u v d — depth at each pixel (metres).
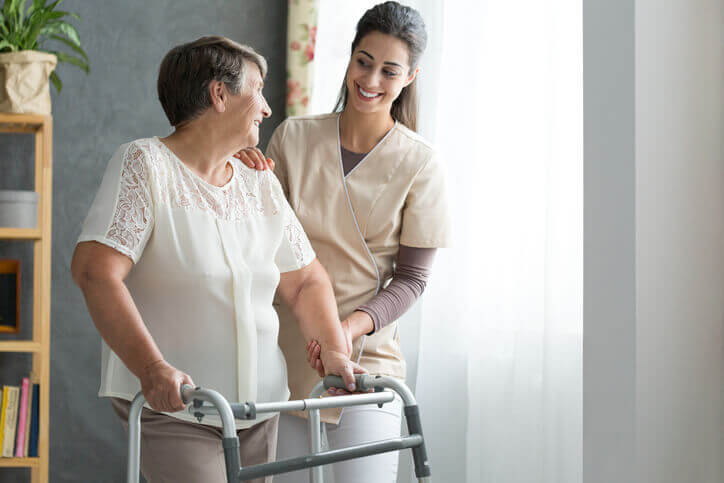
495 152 2.17
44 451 2.39
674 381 1.53
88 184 2.85
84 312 2.82
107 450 2.81
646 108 1.51
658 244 1.52
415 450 1.36
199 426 1.44
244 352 1.43
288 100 2.81
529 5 2.09
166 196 1.42
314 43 2.81
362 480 1.80
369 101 1.87
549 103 1.96
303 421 1.86
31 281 2.76
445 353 2.33
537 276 2.02
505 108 2.15
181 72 1.45
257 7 2.97
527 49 2.09
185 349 1.41
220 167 1.53
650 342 1.50
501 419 2.11
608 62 1.55
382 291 1.91
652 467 1.50
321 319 1.62
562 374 1.93
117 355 1.30
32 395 2.44
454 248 2.31
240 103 1.47
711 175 1.59
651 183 1.51
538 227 2.03
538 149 2.05
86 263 1.35
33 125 2.63
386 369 1.87
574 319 1.94
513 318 2.11
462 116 2.30
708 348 1.57
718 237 1.59
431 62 2.39
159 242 1.41
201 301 1.42
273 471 1.15
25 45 2.44
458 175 2.30
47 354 2.40
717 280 1.58
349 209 1.91
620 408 1.51
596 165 1.57
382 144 1.92
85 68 2.59
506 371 2.11
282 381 1.55
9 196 2.43
